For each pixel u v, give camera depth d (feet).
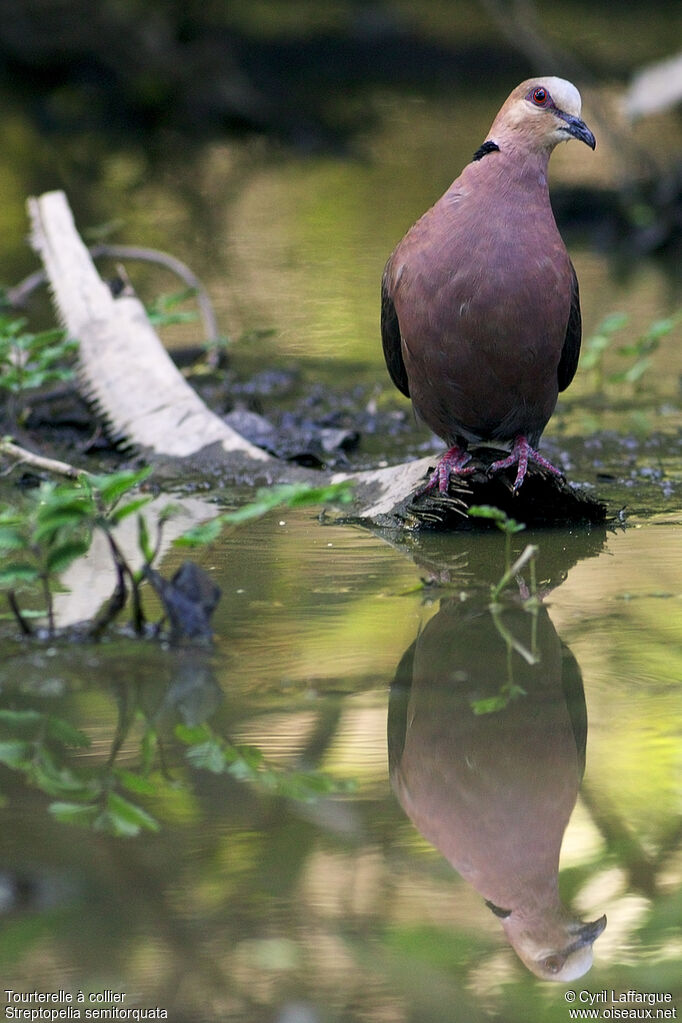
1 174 92.02
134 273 66.18
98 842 16.97
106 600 25.82
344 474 35.86
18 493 34.47
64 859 16.56
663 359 52.65
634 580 27.45
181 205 84.74
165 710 20.77
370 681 21.88
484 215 29.53
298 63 138.21
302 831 17.33
